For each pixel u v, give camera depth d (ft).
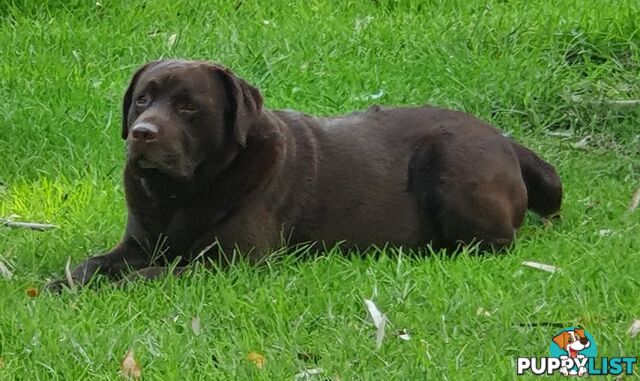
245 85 32.96
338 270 32.68
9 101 45.98
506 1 55.72
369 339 28.71
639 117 45.47
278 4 55.11
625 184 41.50
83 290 31.35
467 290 30.81
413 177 35.27
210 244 33.14
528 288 31.40
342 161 34.73
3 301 30.66
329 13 54.19
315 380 26.58
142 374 26.81
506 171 35.29
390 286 31.37
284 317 29.66
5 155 42.80
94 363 27.32
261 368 27.04
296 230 34.19
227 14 54.39
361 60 49.11
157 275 32.24
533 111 45.80
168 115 31.94
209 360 27.32
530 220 38.11
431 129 35.53
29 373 26.84
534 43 50.03
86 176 40.98
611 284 31.27
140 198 33.27
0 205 39.17
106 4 54.90
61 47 50.96
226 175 33.06
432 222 35.22
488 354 27.78
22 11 54.75
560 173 42.01
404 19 53.01
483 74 47.47
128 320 29.60
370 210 34.71
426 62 48.60
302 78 47.55
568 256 33.71
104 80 48.14
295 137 34.53
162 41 51.08
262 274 32.76
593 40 49.78
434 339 28.58
